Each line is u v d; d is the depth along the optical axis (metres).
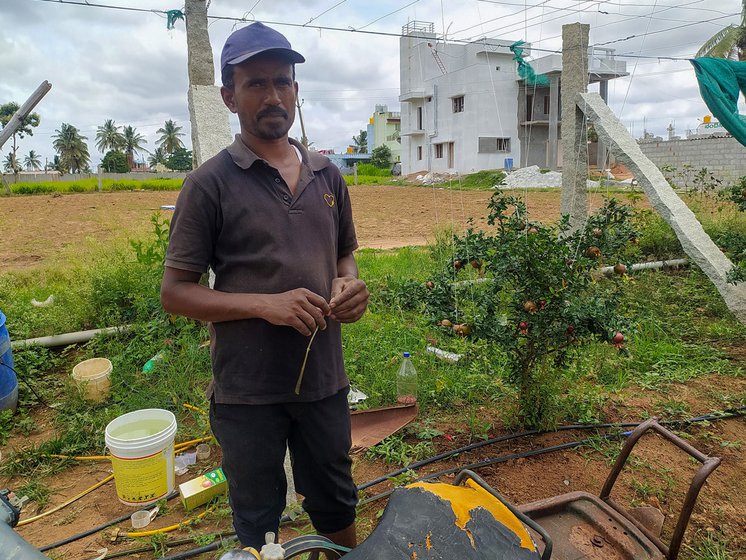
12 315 6.57
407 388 4.57
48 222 18.27
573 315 3.66
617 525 2.55
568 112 7.93
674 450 3.92
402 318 6.48
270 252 2.04
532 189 25.28
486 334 3.84
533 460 3.81
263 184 2.05
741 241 8.05
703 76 6.56
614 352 5.38
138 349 5.70
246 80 1.99
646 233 9.05
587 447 3.95
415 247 11.75
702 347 5.66
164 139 99.81
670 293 7.26
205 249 2.04
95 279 6.78
